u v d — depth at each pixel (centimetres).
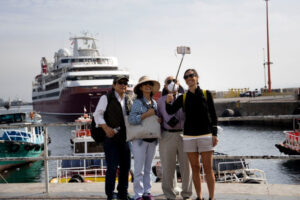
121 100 417
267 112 4372
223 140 3397
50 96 7950
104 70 5869
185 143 388
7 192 468
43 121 6744
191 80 381
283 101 4272
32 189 484
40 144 2358
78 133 1803
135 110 397
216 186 471
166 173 420
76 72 5766
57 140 3788
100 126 409
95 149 1662
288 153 2055
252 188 455
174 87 405
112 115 404
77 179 972
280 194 424
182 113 411
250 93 6212
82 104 5769
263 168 1928
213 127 383
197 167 395
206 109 382
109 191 405
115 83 414
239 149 2773
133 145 411
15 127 469
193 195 438
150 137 398
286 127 3947
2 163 1959
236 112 4959
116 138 405
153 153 419
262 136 3484
